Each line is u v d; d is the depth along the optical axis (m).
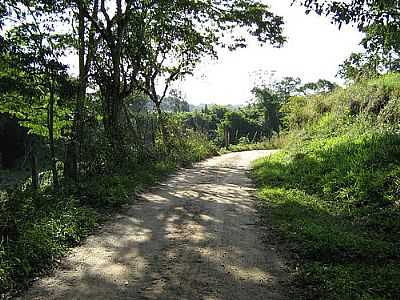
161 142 23.98
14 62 11.48
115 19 16.28
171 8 20.30
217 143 47.88
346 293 5.38
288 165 16.58
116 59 16.75
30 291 5.91
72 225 8.57
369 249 6.88
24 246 6.88
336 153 14.06
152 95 25.23
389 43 7.42
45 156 14.28
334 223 8.73
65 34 12.65
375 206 9.21
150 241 8.17
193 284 6.02
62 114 13.99
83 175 13.70
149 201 12.05
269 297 5.59
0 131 32.25
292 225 8.62
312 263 6.64
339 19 6.50
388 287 5.50
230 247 7.68
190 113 55.50
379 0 6.14
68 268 6.78
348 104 19.33
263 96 65.38
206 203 11.66
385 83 17.27
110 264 6.92
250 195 12.80
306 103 28.39
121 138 16.94
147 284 6.05
